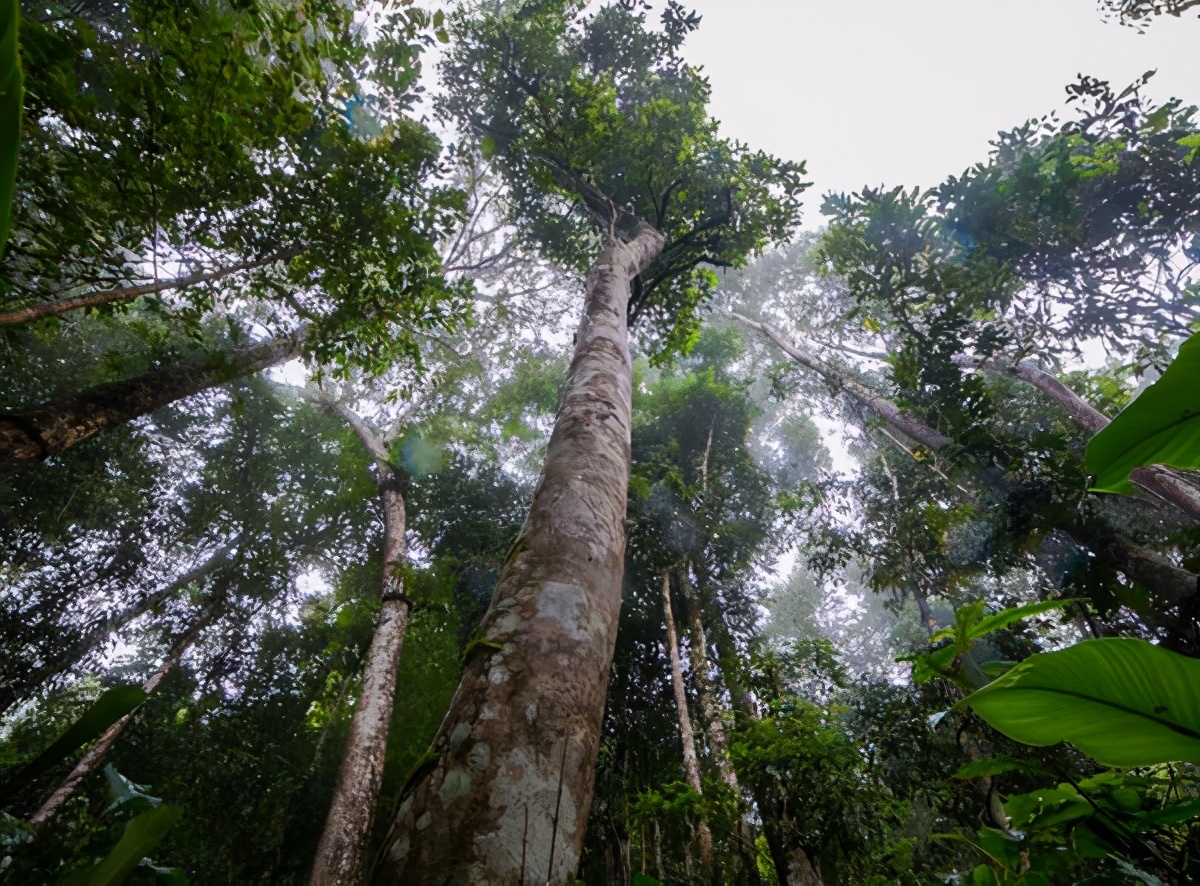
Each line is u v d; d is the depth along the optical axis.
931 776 6.47
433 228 6.25
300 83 4.79
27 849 1.31
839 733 5.41
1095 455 1.61
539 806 1.31
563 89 10.55
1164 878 1.68
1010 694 1.41
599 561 2.14
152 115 4.33
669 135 9.86
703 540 9.95
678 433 12.75
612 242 6.83
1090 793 1.79
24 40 3.91
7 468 4.31
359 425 13.64
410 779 1.42
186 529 10.83
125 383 5.73
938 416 8.70
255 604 10.60
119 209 4.64
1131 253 8.31
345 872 5.43
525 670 1.62
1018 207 8.83
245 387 11.41
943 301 9.30
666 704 8.96
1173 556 7.97
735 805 5.38
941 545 9.76
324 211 5.41
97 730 0.97
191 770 7.76
